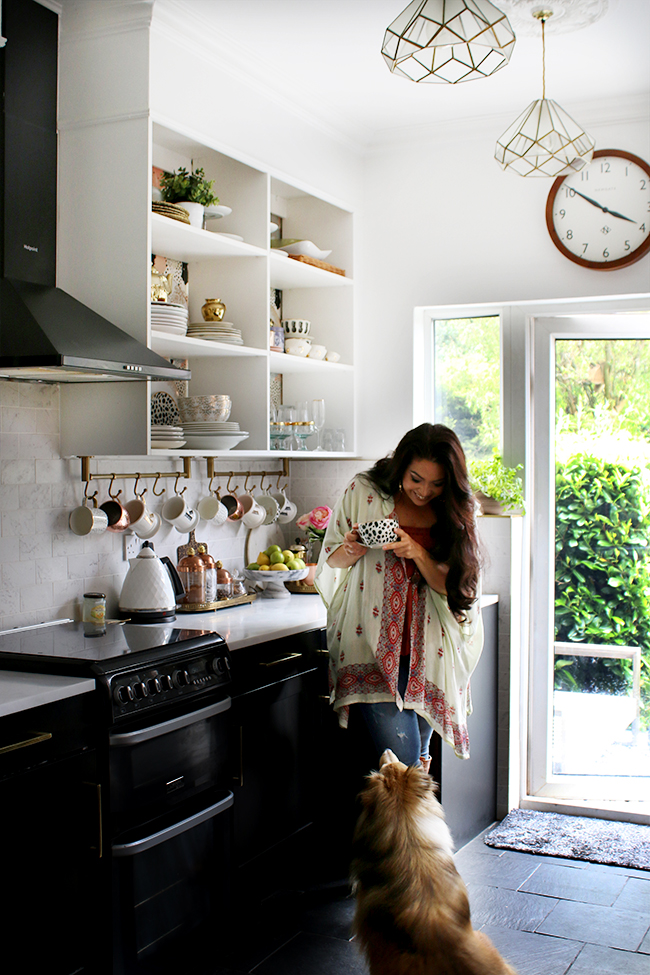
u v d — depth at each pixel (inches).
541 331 150.5
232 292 131.0
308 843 119.2
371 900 76.7
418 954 73.1
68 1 106.7
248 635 106.8
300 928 106.0
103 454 108.1
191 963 96.3
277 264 134.7
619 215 140.4
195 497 137.3
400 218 154.9
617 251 140.9
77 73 108.5
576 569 150.3
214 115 117.0
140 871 88.4
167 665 93.1
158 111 106.3
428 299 153.2
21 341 90.2
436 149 151.9
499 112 142.9
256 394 129.7
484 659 137.9
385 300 156.2
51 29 107.4
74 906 82.9
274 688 110.8
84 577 114.9
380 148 154.9
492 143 148.3
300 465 162.1
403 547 103.2
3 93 100.9
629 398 147.3
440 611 106.8
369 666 108.1
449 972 72.2
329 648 113.7
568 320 148.9
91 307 107.7
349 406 153.9
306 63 123.2
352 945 102.1
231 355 128.9
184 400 120.4
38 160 105.7
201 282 133.2
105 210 106.7
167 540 130.1
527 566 150.8
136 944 87.7
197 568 125.2
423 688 105.7
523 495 150.3
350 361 153.7
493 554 143.5
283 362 138.3
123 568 121.2
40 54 105.9
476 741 135.1
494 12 83.8
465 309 153.6
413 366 154.3
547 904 113.3
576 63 124.0
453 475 101.7
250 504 146.1
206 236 116.1
